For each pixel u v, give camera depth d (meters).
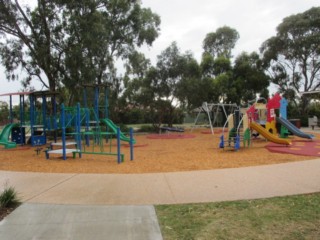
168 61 26.33
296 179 6.27
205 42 41.19
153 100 27.27
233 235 3.58
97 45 19.75
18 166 9.19
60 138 20.98
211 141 16.69
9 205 4.86
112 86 25.16
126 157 10.80
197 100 26.66
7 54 20.55
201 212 4.40
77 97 22.59
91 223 4.07
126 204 4.87
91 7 19.67
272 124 15.52
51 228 3.92
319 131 21.62
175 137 20.06
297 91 34.03
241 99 34.00
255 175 6.76
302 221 3.93
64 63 19.70
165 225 3.94
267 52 33.50
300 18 31.66
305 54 32.59
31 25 19.56
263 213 4.27
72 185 6.26
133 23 23.95
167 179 6.60
